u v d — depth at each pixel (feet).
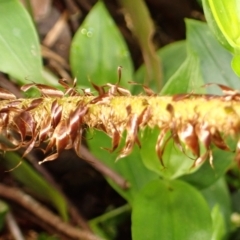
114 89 0.45
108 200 0.94
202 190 0.76
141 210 0.65
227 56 0.78
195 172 0.73
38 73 0.67
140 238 0.63
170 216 0.64
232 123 0.39
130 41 0.99
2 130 0.50
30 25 0.67
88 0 0.98
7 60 0.66
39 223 0.86
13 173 0.81
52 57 0.93
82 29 0.79
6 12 0.67
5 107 0.47
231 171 0.88
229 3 0.55
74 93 0.47
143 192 0.66
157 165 0.65
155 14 1.04
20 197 0.84
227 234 0.76
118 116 0.44
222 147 0.41
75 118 0.44
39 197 0.86
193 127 0.40
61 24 0.95
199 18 1.02
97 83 0.78
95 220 0.86
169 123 0.41
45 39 0.94
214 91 0.76
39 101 0.46
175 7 1.02
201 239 0.63
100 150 0.73
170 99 0.42
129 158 0.75
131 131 0.43
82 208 0.93
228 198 0.78
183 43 0.87
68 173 0.90
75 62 0.79
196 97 0.41
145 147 0.64
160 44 1.04
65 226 0.83
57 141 0.45
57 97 0.47
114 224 0.87
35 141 0.47
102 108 0.44
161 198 0.66
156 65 0.81
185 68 0.63
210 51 0.78
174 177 0.66
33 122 0.46
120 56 0.79
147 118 0.42
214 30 0.58
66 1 0.96
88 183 0.93
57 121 0.45
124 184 0.74
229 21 0.55
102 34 0.79
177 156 0.64
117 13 0.99
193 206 0.65
